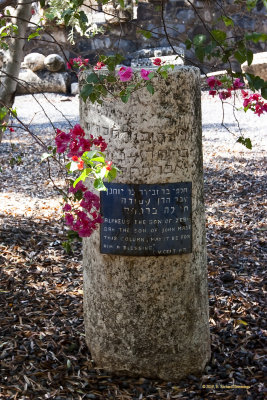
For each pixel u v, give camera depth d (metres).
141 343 2.92
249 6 1.86
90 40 12.71
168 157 2.78
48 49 12.86
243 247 4.89
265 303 3.86
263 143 8.68
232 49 2.20
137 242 2.82
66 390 2.87
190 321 2.96
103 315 2.96
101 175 1.88
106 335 2.97
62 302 3.86
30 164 7.79
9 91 4.13
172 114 2.75
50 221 5.55
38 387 2.88
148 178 2.78
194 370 3.02
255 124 10.01
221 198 6.31
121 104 2.74
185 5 12.62
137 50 12.80
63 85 12.73
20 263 4.52
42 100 12.31
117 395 2.83
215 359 3.18
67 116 10.77
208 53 2.18
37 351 3.21
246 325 3.56
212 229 5.36
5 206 6.05
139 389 2.88
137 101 2.72
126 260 2.86
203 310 3.03
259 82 2.23
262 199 6.20
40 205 6.10
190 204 2.86
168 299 2.89
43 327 3.48
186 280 2.91
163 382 2.95
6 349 3.22
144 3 12.63
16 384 2.90
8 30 3.92
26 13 4.04
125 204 2.80
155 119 2.73
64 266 4.49
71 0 2.30
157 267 2.85
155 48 12.62
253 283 4.17
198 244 2.94
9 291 4.02
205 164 7.64
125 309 2.90
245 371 3.08
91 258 2.98
